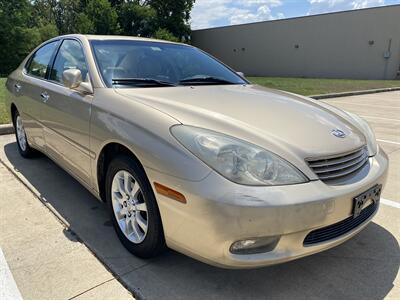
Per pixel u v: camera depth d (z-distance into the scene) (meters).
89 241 2.77
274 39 35.38
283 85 17.38
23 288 2.24
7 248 2.65
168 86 3.07
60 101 3.25
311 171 2.13
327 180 2.20
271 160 2.07
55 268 2.44
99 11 38.75
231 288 2.30
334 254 2.69
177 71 3.38
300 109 2.76
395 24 26.52
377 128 7.30
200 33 43.47
